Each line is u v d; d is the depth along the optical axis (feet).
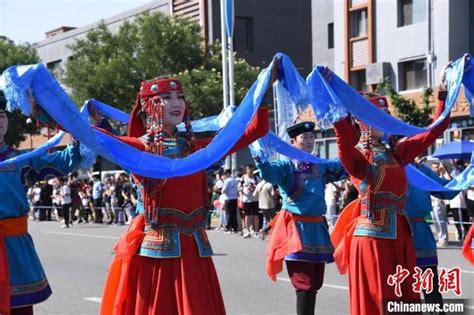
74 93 87.25
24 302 16.22
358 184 18.21
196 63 89.10
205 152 14.38
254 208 55.01
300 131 22.49
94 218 76.43
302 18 116.57
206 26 105.29
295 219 21.88
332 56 98.12
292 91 15.79
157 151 15.23
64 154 16.98
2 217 16.16
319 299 27.94
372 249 17.75
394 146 18.57
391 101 65.41
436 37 78.28
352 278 18.19
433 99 69.67
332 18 97.81
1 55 108.47
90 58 90.79
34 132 99.96
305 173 22.00
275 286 31.53
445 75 19.36
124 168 15.15
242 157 70.18
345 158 17.35
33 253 16.71
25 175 16.76
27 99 14.24
